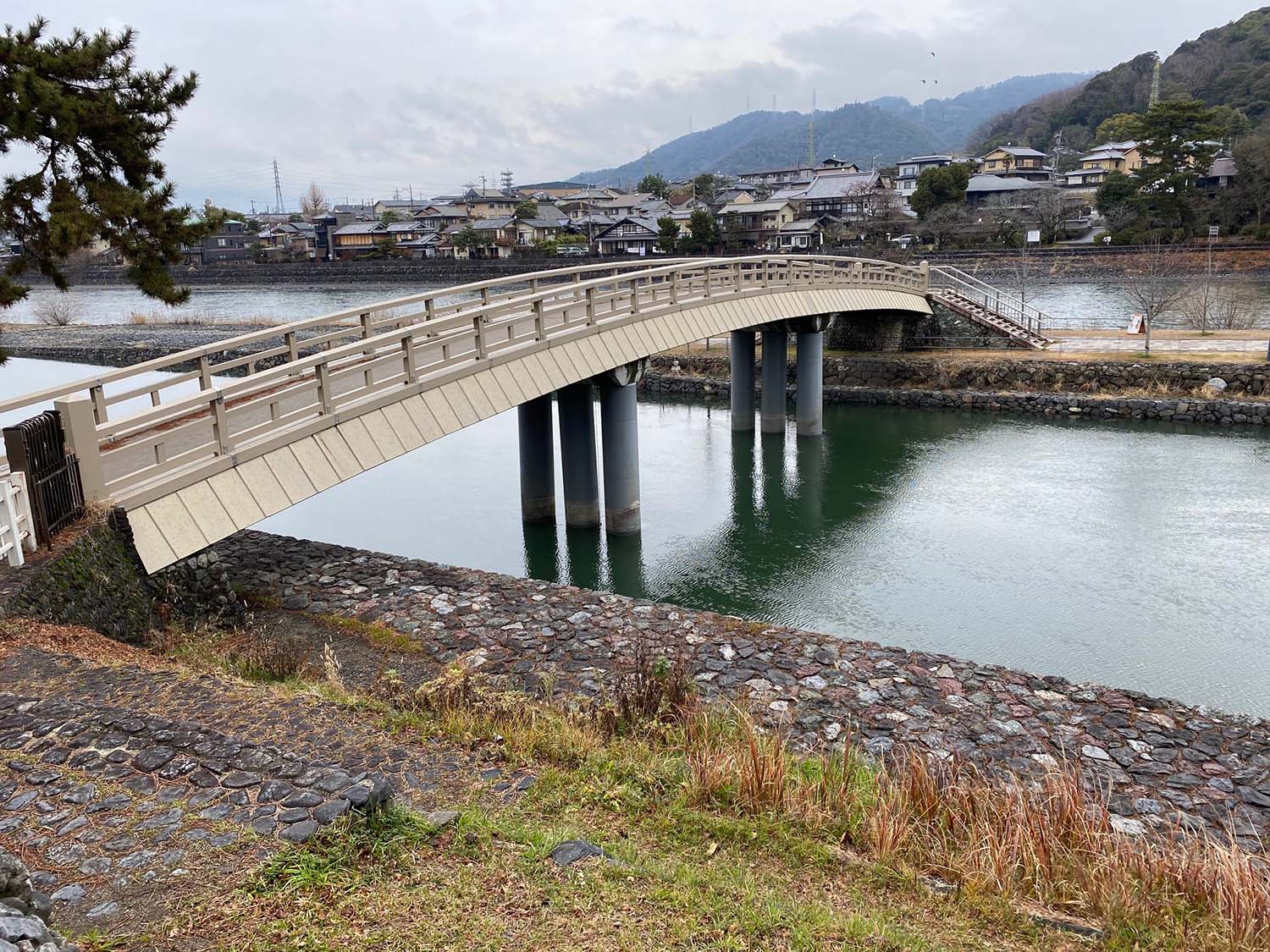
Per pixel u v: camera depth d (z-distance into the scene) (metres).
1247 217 72.56
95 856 5.07
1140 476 24.67
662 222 87.62
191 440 13.62
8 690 7.27
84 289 104.94
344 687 8.99
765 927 5.01
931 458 27.91
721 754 7.21
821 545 20.48
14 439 8.82
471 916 4.87
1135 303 51.25
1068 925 5.46
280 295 84.31
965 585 17.61
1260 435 28.64
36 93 15.94
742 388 31.97
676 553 20.16
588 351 18.08
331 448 12.51
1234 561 18.33
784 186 120.31
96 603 9.23
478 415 14.96
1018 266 66.69
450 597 12.07
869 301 32.16
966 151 156.88
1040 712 9.00
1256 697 12.77
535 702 8.93
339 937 4.58
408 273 89.56
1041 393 33.16
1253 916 5.35
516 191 169.75
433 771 6.75
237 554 13.80
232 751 6.31
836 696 9.27
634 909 5.07
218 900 4.74
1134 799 7.46
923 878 5.92
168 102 18.17
